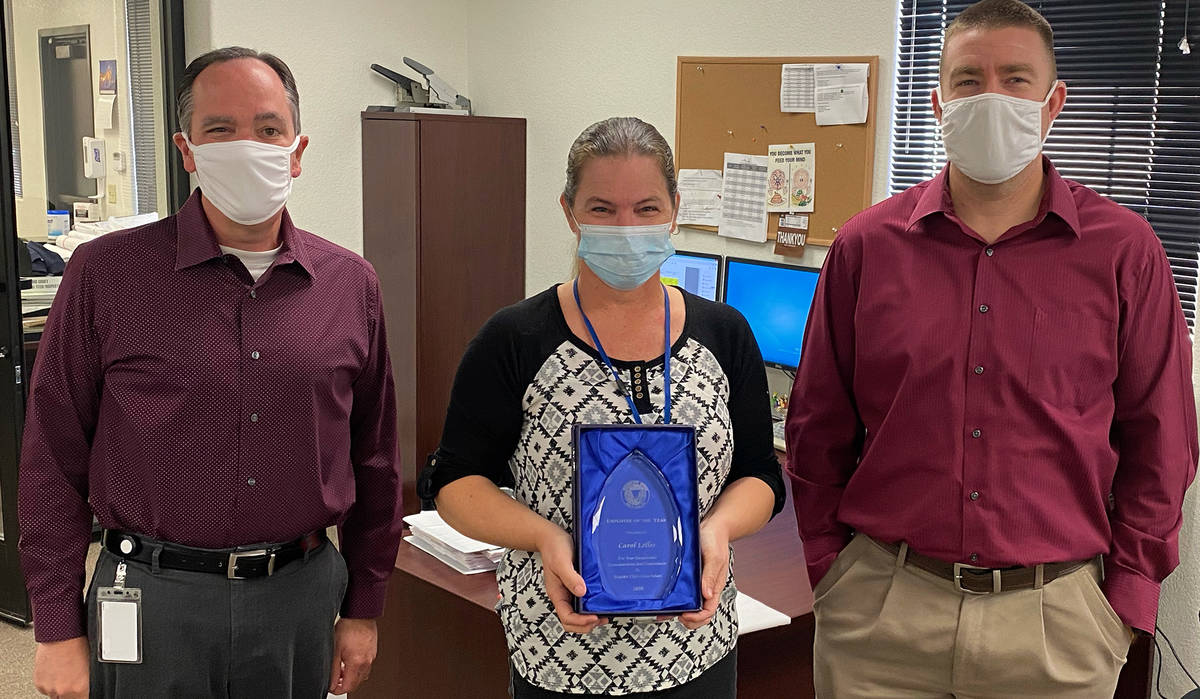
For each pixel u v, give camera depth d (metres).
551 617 1.51
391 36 4.98
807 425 1.97
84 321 1.76
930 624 1.80
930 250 1.82
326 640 1.93
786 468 2.04
